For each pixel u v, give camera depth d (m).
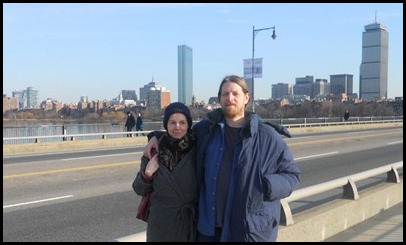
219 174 3.01
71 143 21.30
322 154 18.50
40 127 22.58
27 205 8.24
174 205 3.07
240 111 3.08
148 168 3.04
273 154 2.98
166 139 3.14
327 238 5.89
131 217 7.43
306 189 5.63
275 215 3.07
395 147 22.50
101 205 8.32
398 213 7.47
